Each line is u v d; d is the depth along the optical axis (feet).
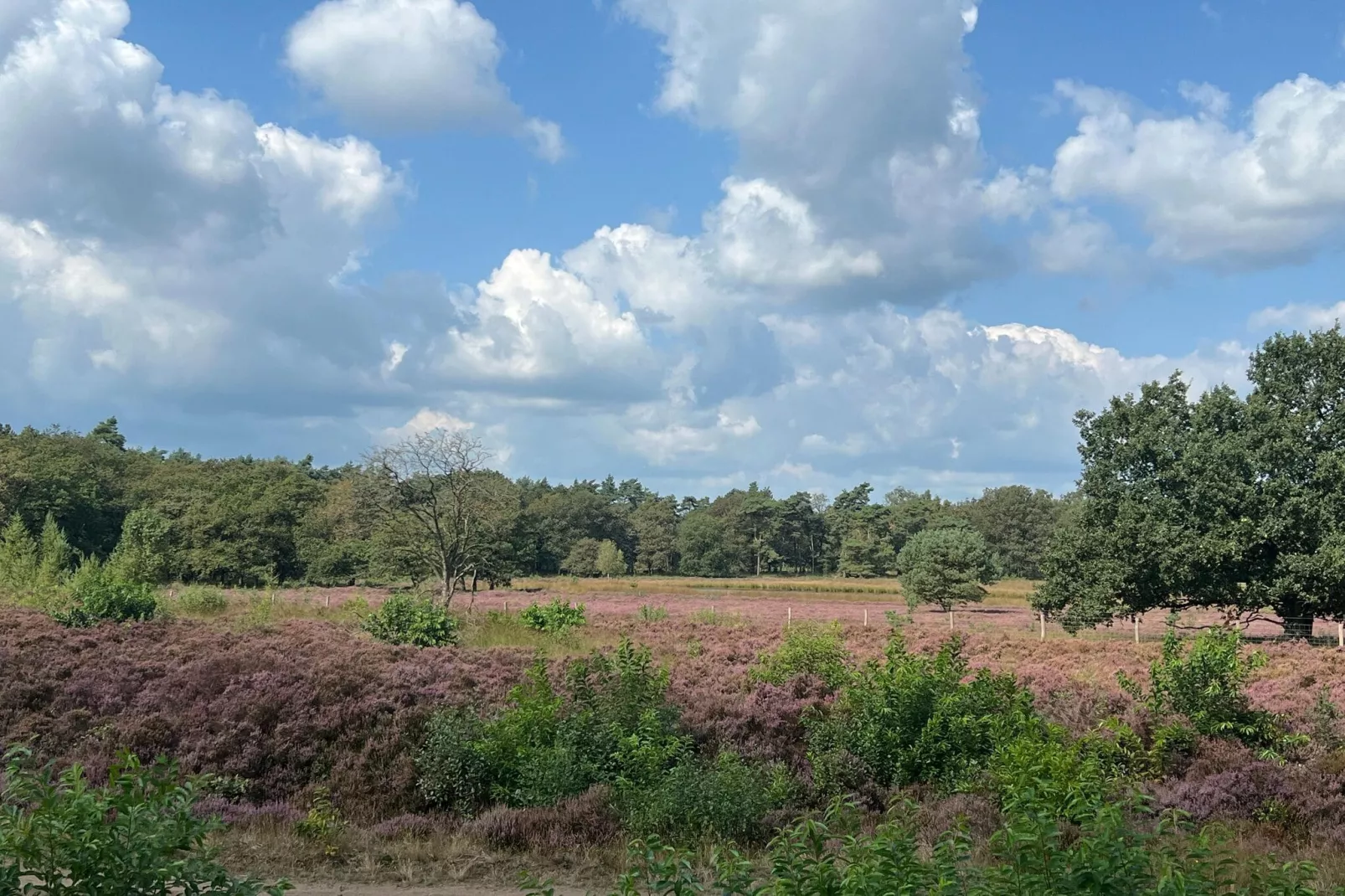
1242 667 44.45
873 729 41.37
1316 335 114.42
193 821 18.04
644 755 39.22
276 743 43.98
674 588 266.57
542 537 347.36
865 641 98.12
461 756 40.34
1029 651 89.25
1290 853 31.09
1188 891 17.37
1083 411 126.00
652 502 453.17
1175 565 106.32
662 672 47.29
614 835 34.17
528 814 35.35
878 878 18.35
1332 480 105.91
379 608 96.22
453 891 29.25
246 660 56.18
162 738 44.60
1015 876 17.85
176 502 253.85
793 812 35.45
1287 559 102.78
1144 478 118.73
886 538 363.97
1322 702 45.88
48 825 16.96
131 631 70.54
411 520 126.72
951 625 138.10
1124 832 19.97
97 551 264.72
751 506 411.54
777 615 160.45
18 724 46.26
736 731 45.70
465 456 124.36
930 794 38.42
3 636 65.41
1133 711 44.04
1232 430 116.67
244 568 228.84
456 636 86.28
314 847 32.73
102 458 318.45
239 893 17.80
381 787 40.75
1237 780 36.60
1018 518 417.08
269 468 290.97
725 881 18.92
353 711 47.26
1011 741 38.60
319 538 229.04
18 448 269.64
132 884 16.74
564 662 63.26
